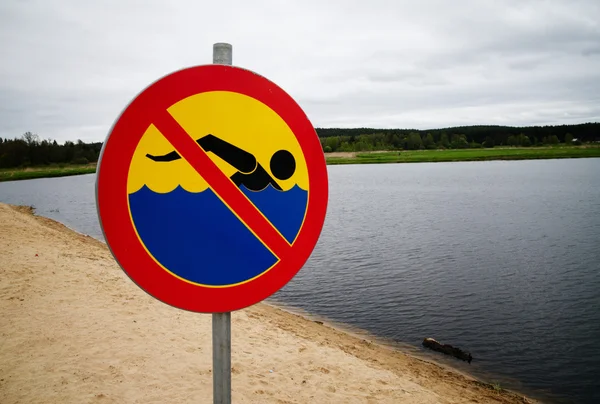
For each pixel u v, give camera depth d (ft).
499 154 436.76
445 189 165.37
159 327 22.99
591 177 193.06
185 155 5.31
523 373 29.58
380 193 158.51
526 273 55.57
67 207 129.39
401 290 49.11
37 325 21.52
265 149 5.74
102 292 27.81
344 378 20.95
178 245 5.32
